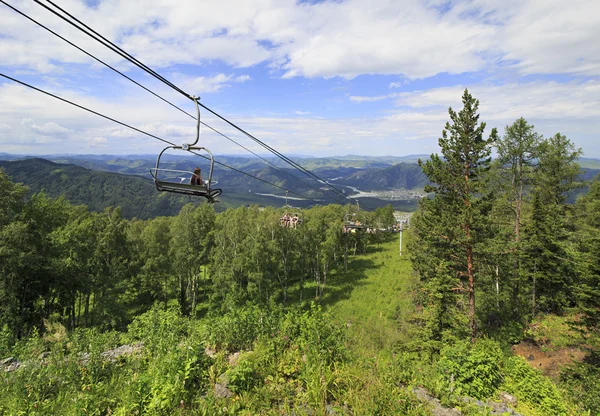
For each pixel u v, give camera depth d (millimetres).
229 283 37938
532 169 27188
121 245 36875
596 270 18328
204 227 43469
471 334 19375
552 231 24938
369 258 57750
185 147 7066
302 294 44688
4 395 7371
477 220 19188
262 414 6387
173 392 6488
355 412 6254
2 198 26625
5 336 12383
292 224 27734
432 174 21203
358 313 34000
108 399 6797
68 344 9789
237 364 7781
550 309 26641
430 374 9914
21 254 24047
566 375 18203
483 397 10398
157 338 9594
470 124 20000
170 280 43125
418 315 23938
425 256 24406
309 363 7734
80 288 30547
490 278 20734
